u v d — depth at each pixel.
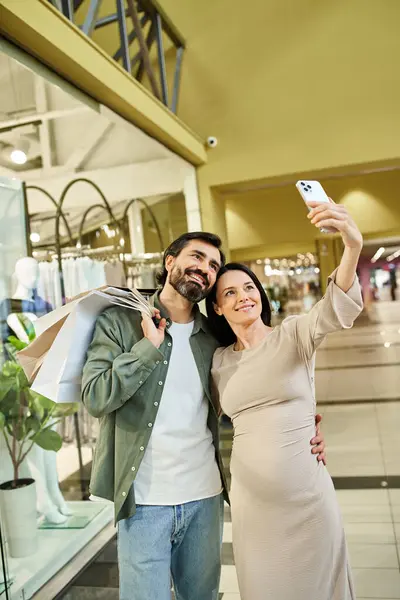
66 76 3.19
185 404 1.65
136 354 1.47
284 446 1.57
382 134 5.84
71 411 3.22
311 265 22.62
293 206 12.65
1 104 3.24
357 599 2.39
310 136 5.99
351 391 7.36
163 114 4.60
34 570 2.70
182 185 6.01
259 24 6.07
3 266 3.07
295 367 1.58
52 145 4.02
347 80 5.90
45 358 1.57
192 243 1.63
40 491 3.20
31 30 2.59
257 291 1.70
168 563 1.62
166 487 1.60
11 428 2.93
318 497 1.57
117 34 5.88
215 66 6.15
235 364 1.65
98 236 5.55
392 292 30.62
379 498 3.57
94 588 2.67
